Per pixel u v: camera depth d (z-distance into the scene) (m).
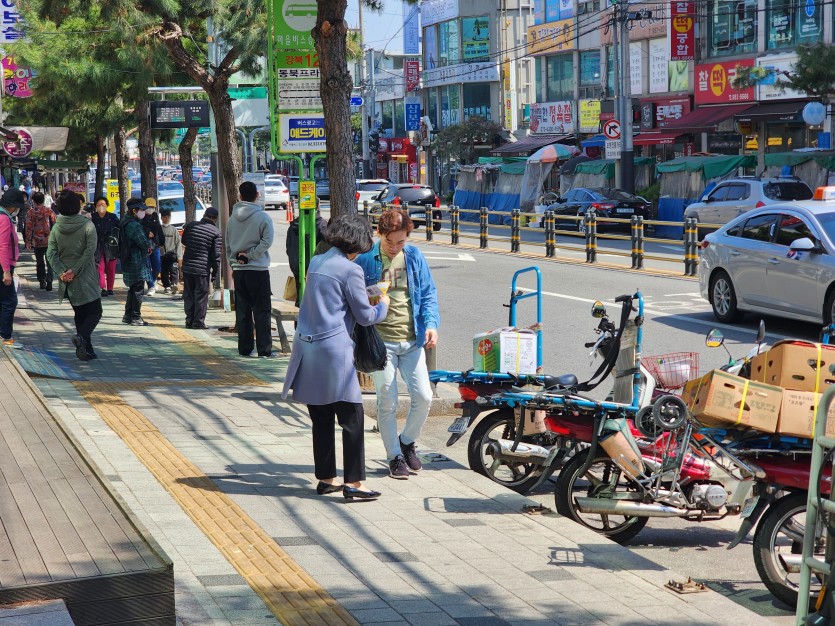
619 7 38.34
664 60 43.06
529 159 41.84
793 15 35.91
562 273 22.23
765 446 5.97
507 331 7.79
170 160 136.50
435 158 68.00
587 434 6.50
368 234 6.52
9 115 33.28
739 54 38.66
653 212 37.09
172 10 15.98
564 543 5.88
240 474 7.11
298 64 11.66
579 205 35.06
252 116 17.72
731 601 5.07
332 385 6.46
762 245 14.48
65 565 3.96
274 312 13.30
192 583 5.01
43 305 18.44
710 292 15.53
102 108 27.92
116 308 18.28
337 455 7.75
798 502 5.51
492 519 6.29
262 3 16.23
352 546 5.71
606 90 48.56
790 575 5.65
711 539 6.68
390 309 7.12
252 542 5.71
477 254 27.95
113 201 35.81
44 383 10.33
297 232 12.22
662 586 5.25
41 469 5.32
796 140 35.19
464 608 4.85
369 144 78.44
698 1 40.28
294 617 4.64
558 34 51.53
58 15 17.09
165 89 21.41
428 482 7.09
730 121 37.19
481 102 64.19
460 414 10.08
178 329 15.57
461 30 63.72
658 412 6.04
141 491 6.60
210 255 15.62
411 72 68.25
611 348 6.83
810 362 5.93
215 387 10.48
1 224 12.27
